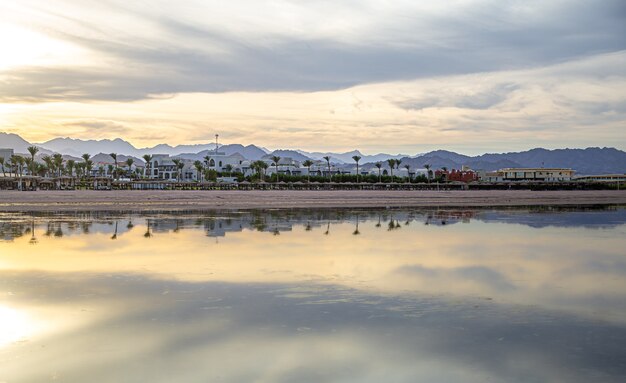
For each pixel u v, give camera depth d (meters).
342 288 14.67
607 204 71.69
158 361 9.05
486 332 10.61
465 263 19.14
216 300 13.24
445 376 8.45
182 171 183.00
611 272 17.55
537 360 9.09
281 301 13.14
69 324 11.13
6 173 156.00
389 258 20.20
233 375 8.46
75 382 8.20
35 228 31.94
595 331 10.71
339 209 54.00
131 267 18.03
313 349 9.62
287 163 191.25
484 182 176.75
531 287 14.99
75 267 18.06
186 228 32.09
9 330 10.71
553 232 31.22
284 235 28.34
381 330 10.73
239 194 92.75
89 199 70.31
